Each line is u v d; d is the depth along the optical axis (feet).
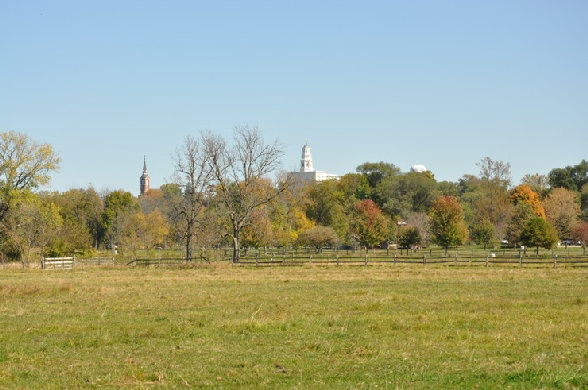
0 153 245.86
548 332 73.00
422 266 191.93
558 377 50.90
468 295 112.98
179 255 278.46
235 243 247.70
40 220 240.94
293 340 69.92
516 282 139.54
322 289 127.44
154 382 52.75
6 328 80.74
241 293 120.88
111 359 61.36
